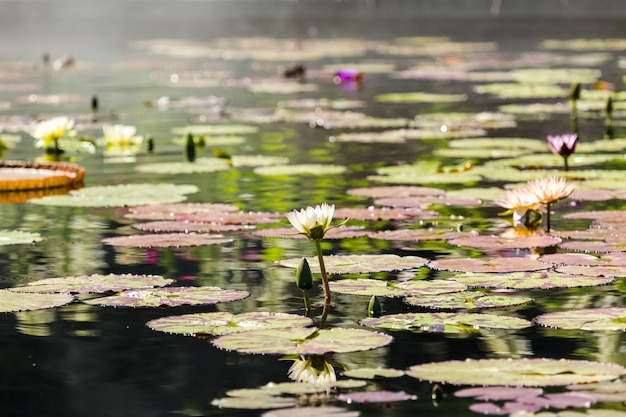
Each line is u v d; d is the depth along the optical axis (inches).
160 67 1251.8
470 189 414.6
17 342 230.5
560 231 333.1
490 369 196.5
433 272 282.5
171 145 582.9
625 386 187.5
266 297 263.1
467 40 1700.3
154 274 289.9
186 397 195.6
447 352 216.5
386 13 2598.4
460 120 676.7
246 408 187.6
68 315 249.9
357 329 233.5
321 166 484.7
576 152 522.6
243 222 358.3
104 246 325.4
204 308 254.8
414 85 978.1
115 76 1129.4
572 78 1010.7
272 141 591.5
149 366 213.3
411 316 242.2
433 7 2576.3
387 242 327.0
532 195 328.2
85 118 725.3
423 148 550.9
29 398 197.9
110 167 502.9
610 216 353.4
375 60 1327.5
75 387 202.5
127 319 245.8
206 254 313.9
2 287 275.4
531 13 2487.7
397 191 411.2
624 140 570.9
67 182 446.3
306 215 253.4
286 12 2714.1
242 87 983.6
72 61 1312.7
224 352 220.2
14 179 438.9
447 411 182.4
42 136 546.3
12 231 343.6
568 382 188.4
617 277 274.2
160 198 399.2
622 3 2459.4
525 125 650.8
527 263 286.0
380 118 696.4
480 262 288.5
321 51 1503.4
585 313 238.5
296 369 207.9
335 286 270.7
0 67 1254.3
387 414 182.5
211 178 462.6
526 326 232.2
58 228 354.0
